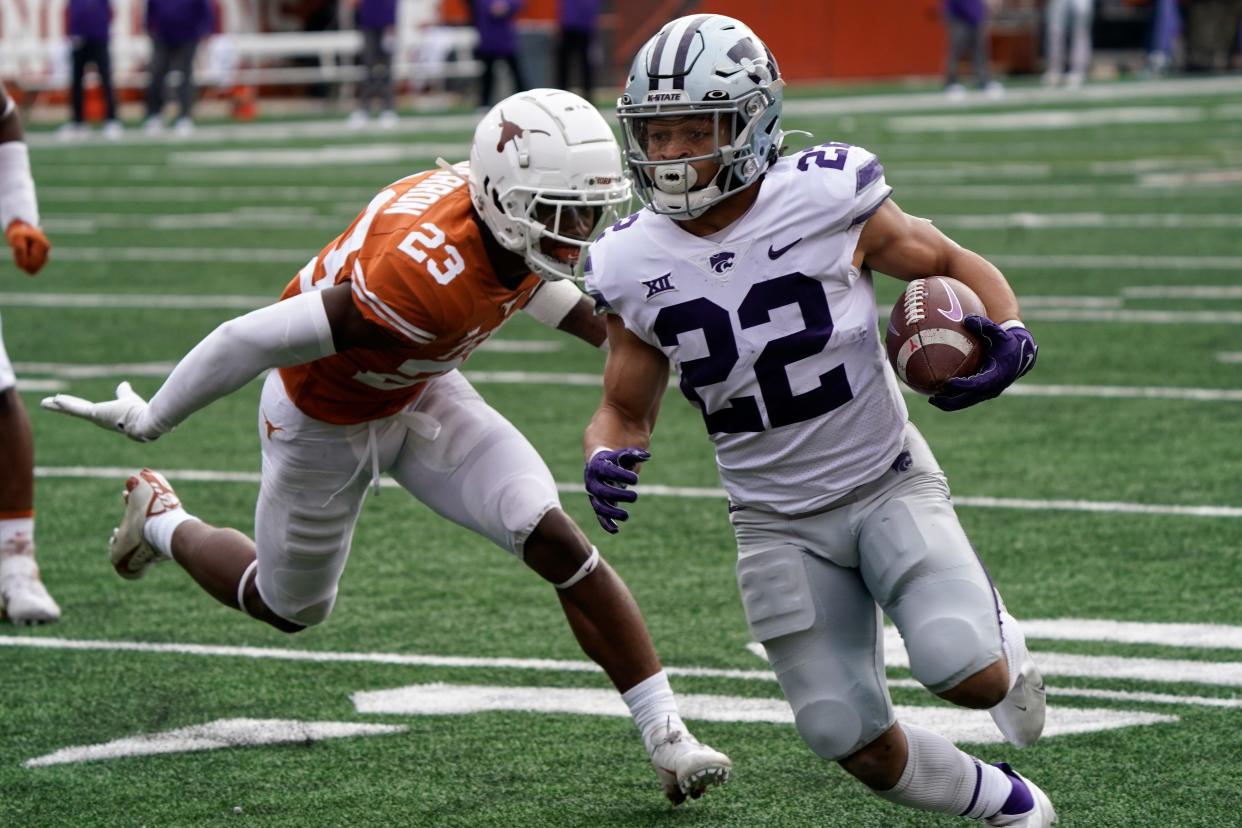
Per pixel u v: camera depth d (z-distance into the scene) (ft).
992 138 243.19
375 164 226.99
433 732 54.49
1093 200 182.91
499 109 45.65
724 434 44.34
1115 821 46.44
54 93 327.88
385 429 50.85
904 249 43.70
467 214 46.39
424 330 46.09
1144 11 374.02
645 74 42.04
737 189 42.50
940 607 41.45
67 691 58.65
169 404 47.37
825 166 43.06
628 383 44.96
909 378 42.63
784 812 47.78
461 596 68.74
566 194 44.88
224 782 50.62
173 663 61.41
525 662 61.00
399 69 329.52
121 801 49.32
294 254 159.63
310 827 47.34
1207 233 158.71
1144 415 95.30
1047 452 88.22
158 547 56.59
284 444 50.55
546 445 91.71
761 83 42.01
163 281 146.61
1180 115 267.39
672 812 47.96
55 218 188.24
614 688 58.34
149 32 277.64
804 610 43.47
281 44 317.01
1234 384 101.96
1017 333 42.01
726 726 54.54
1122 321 120.88
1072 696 56.24
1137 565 69.77
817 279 42.80
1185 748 51.57
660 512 80.12
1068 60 374.22
